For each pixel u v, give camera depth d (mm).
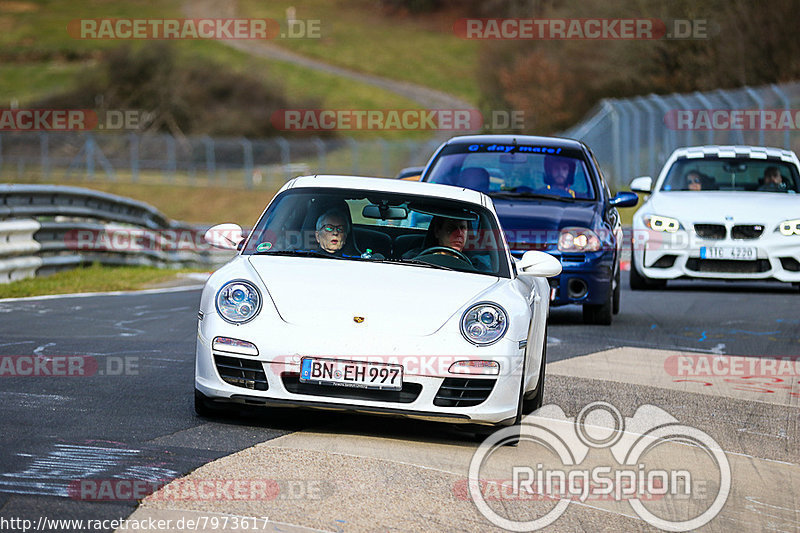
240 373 20516
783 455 21594
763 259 49312
